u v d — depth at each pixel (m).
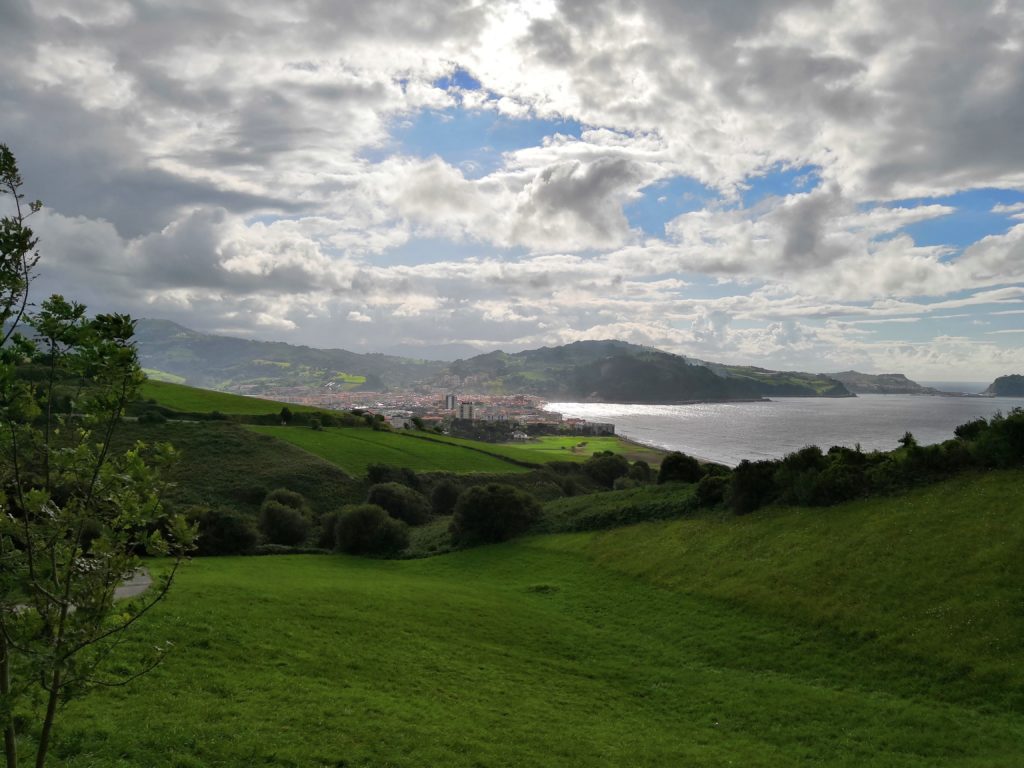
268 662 25.80
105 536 8.41
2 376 7.45
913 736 23.11
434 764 19.12
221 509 67.56
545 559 58.91
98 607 8.26
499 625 37.75
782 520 48.72
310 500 89.81
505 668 30.59
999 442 43.50
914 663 28.62
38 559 8.23
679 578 45.53
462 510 70.06
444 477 107.50
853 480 48.22
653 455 183.12
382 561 67.69
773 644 33.47
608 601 44.59
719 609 39.12
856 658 30.38
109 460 8.67
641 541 56.06
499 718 24.00
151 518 8.67
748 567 43.22
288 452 104.56
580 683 29.83
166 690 21.22
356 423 141.12
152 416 110.00
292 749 18.38
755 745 23.42
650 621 39.56
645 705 27.86
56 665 7.77
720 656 33.34
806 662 31.03
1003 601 30.00
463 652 31.95
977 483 42.59
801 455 52.56
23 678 8.16
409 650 30.75
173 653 24.75
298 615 33.25
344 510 73.81
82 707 18.61
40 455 8.02
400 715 22.50
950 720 24.02
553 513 73.62
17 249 7.97
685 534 53.75
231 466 96.00
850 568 37.94
